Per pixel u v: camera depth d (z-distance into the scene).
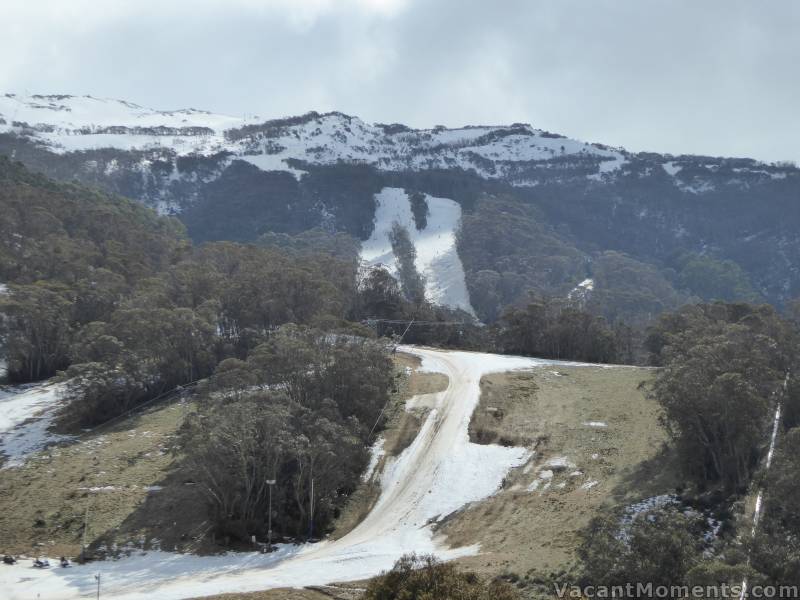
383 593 39.69
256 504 61.19
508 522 58.16
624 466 63.91
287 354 77.00
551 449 70.56
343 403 76.31
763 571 37.47
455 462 70.31
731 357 62.72
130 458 75.44
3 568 55.81
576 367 100.62
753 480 51.09
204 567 54.72
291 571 52.50
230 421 60.81
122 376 91.19
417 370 99.25
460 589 38.59
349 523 62.50
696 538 47.53
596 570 40.25
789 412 60.78
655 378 75.94
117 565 56.28
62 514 64.81
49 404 94.31
